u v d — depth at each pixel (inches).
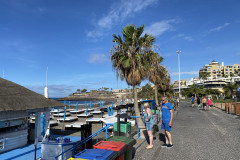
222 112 794.8
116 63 416.5
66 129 446.9
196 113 764.0
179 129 403.2
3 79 345.1
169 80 898.1
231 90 2785.4
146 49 410.3
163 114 267.9
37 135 324.5
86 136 235.5
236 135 338.6
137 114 402.0
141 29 416.5
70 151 219.3
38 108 307.3
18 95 297.4
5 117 269.7
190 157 225.1
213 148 260.2
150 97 1123.9
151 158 221.6
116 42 414.3
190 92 3216.0
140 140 304.3
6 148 266.7
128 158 194.5
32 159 232.8
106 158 141.9
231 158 220.2
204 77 5280.5
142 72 398.6
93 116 736.3
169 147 259.8
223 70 6505.9
